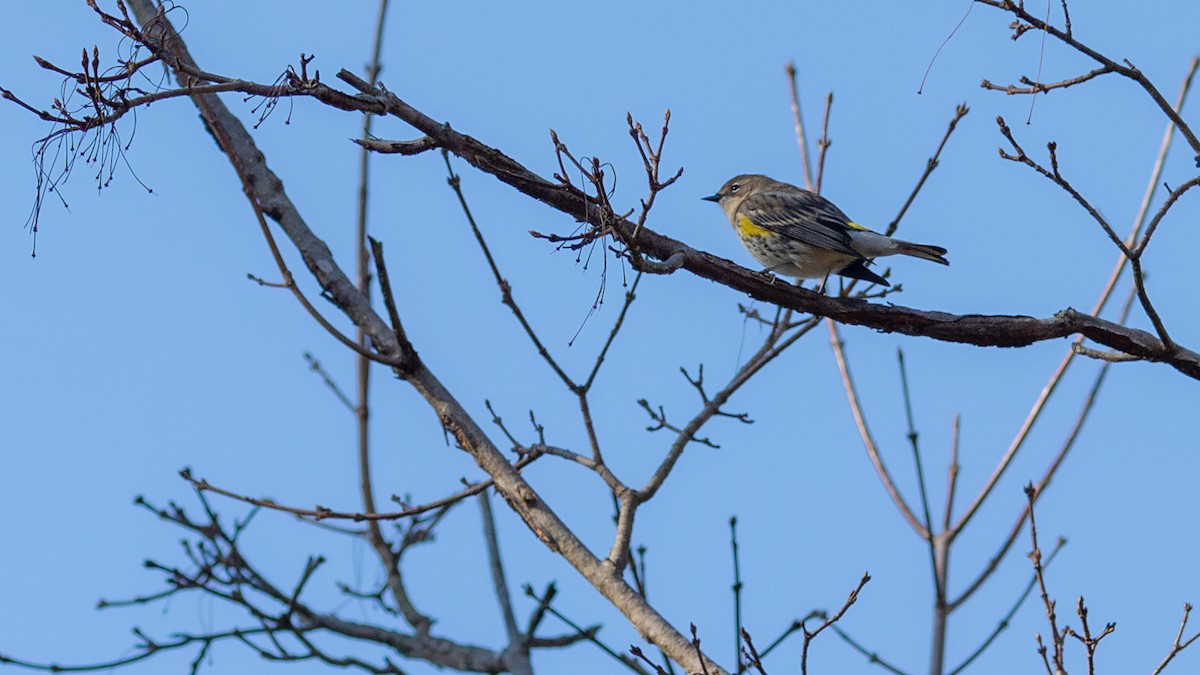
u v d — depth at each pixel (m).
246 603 15.65
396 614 16.75
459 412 11.25
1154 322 11.11
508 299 11.95
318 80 10.41
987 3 10.03
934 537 14.88
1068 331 11.73
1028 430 15.25
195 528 15.67
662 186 9.57
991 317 11.86
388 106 10.73
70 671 14.94
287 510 11.65
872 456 15.54
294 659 15.48
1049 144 9.95
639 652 9.84
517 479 11.07
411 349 11.30
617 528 11.32
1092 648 9.44
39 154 9.88
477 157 11.12
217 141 11.98
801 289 11.92
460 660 16.14
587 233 9.67
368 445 17.06
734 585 10.57
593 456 11.91
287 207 12.12
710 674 9.77
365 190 15.73
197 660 15.40
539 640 16.08
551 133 9.85
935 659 14.13
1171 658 9.48
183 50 11.56
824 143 16.41
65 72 9.32
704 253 11.55
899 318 11.88
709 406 12.70
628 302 12.05
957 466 15.20
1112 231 10.41
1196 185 10.30
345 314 11.77
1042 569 9.84
